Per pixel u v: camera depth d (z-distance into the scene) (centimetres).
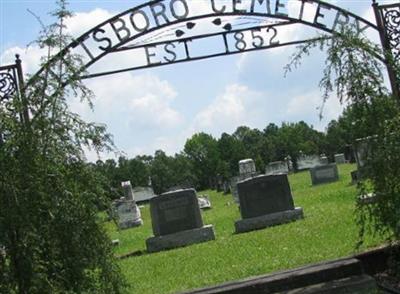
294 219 1072
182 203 1062
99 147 423
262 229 1047
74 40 461
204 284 611
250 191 1103
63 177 409
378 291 479
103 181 433
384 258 534
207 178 4766
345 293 491
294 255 684
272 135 5978
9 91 479
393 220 463
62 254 409
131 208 1667
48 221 405
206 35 544
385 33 545
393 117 468
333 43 479
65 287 410
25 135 405
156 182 4756
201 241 1036
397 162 455
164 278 696
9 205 389
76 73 430
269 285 508
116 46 530
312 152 4700
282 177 1101
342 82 476
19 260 398
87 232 414
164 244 1037
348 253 613
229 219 1341
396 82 509
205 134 5238
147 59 539
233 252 805
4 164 397
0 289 395
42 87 420
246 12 546
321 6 548
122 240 1234
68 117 418
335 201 1248
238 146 4703
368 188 480
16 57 481
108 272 423
